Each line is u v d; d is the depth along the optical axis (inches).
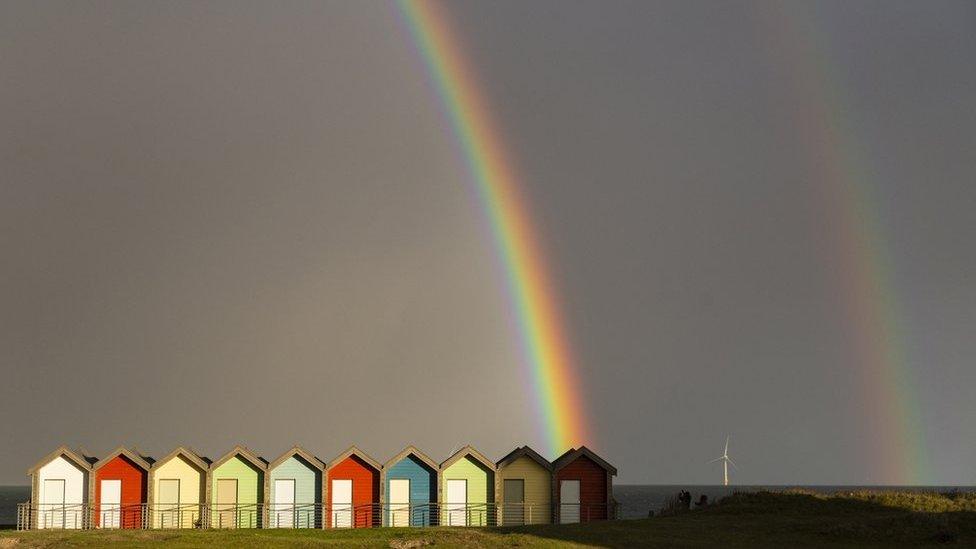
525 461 2628.0
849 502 2278.5
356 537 1952.5
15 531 2122.3
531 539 1859.0
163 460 2539.4
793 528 1977.1
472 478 2610.7
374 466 2586.1
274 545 1827.0
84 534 2016.5
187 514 2529.5
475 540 1862.7
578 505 2632.9
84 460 2527.1
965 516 1977.1
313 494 2568.9
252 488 2554.1
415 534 1958.7
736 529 1987.0
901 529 1893.5
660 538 1882.4
